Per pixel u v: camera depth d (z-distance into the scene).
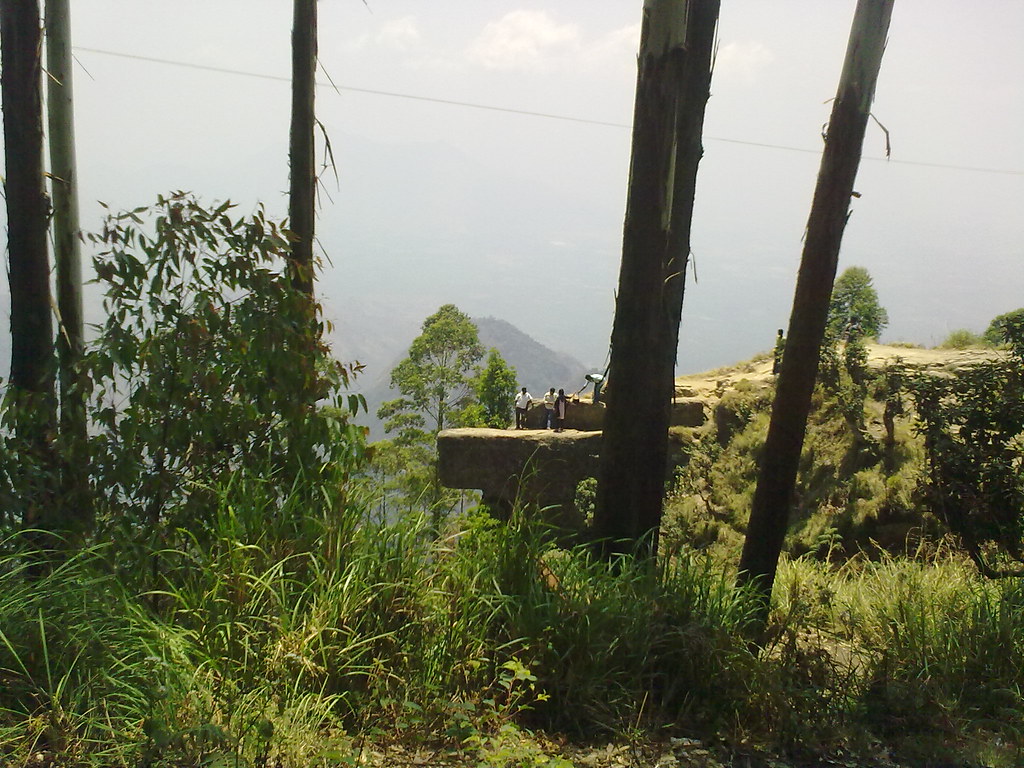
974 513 10.11
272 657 3.97
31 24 6.23
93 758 3.32
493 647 4.51
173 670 3.68
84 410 5.66
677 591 5.36
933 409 10.90
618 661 4.74
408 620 4.41
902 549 14.66
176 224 5.28
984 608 6.37
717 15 8.02
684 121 7.93
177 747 3.35
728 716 4.68
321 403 5.75
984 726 5.14
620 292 6.76
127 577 4.50
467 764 3.74
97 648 3.80
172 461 5.30
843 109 7.31
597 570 5.31
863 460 18.75
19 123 6.23
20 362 6.43
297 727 3.66
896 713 5.08
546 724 4.39
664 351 7.41
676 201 7.92
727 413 24.03
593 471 20.44
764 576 7.72
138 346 5.17
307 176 7.39
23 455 5.19
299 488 5.12
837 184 7.38
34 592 4.07
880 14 7.14
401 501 5.05
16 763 3.29
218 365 5.34
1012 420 10.31
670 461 22.39
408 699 4.11
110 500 5.10
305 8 7.29
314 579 4.42
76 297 7.20
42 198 6.39
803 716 4.75
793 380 7.61
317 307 5.76
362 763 3.64
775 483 7.71
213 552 4.59
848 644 6.57
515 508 5.33
